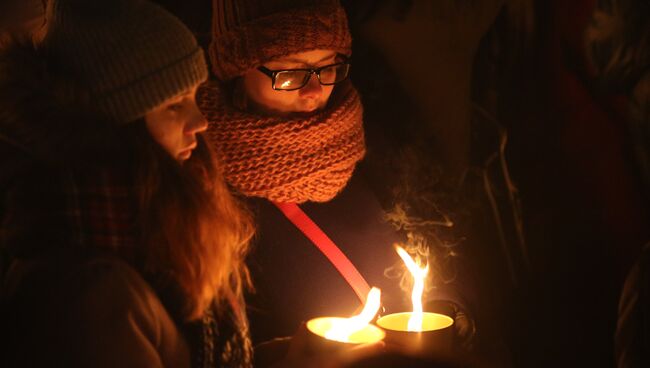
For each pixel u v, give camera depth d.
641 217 1.97
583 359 2.05
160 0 1.69
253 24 1.29
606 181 1.95
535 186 1.98
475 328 1.46
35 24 1.08
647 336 1.38
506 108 1.93
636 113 1.90
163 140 0.93
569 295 2.04
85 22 0.86
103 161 0.85
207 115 1.35
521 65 1.91
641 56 1.85
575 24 1.88
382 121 1.83
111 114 0.87
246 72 1.31
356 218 1.51
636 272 1.43
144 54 0.87
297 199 1.40
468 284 1.64
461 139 1.91
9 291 0.84
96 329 0.81
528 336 2.09
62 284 0.81
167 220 0.91
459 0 1.83
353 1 1.81
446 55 1.86
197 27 1.71
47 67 0.88
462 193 1.89
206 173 1.08
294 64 1.30
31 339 0.79
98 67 0.86
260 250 1.41
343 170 1.40
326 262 1.42
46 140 0.84
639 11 1.84
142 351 0.84
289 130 1.32
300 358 1.03
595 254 2.00
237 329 1.10
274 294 1.41
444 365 1.06
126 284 0.85
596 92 1.91
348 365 0.99
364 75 1.84
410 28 1.83
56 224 0.84
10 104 0.84
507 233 1.98
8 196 0.85
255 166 1.35
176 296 0.95
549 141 1.95
